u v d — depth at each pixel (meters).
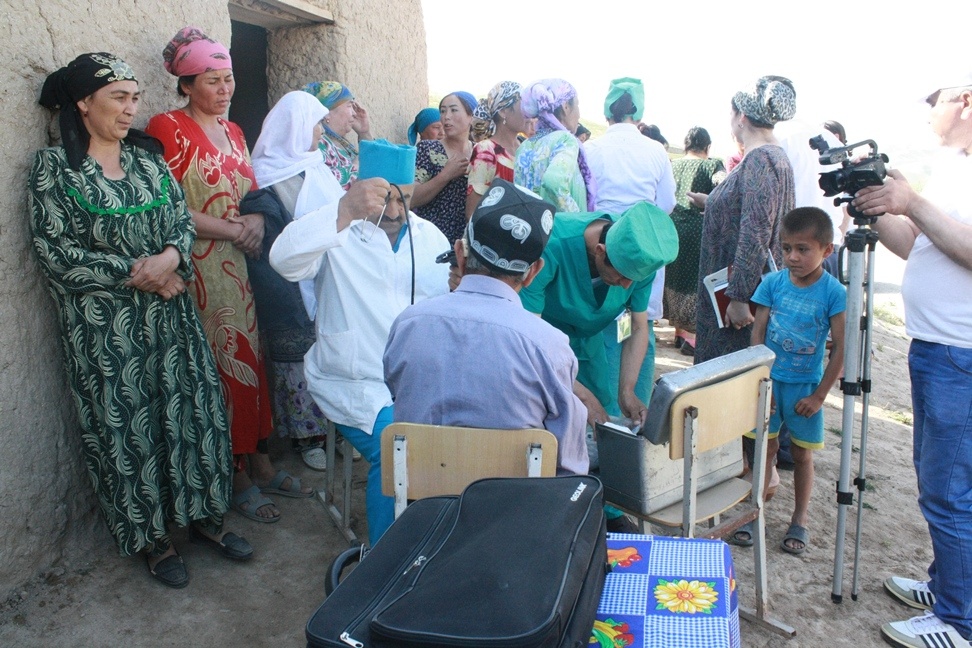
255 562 3.37
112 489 2.97
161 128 3.39
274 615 3.06
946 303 2.88
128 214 2.89
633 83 4.93
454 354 2.22
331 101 4.52
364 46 5.43
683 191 6.55
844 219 7.11
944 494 2.98
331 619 1.59
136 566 3.25
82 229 2.83
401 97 6.09
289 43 5.20
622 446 2.82
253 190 3.72
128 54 3.42
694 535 2.89
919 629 3.08
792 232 3.48
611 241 2.75
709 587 1.92
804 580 3.56
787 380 3.68
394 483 2.24
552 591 1.55
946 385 2.91
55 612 2.94
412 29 6.19
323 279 3.19
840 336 3.52
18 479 2.96
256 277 3.77
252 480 3.93
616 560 2.05
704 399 2.69
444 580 1.57
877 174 2.87
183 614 3.02
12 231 2.88
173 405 3.06
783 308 3.66
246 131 5.34
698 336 4.29
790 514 4.13
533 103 4.38
